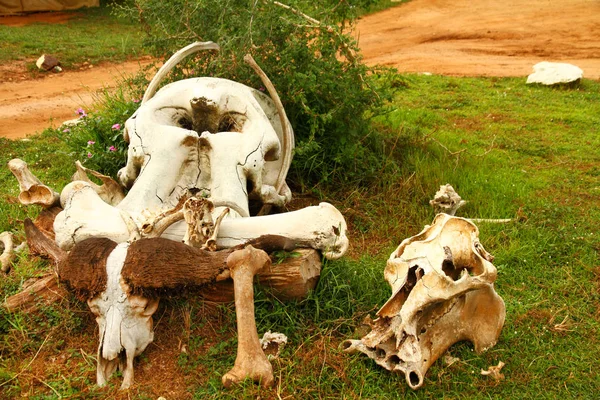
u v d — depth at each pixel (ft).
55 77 43.21
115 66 46.34
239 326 12.03
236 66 20.67
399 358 12.41
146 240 12.73
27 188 15.02
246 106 17.37
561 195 21.89
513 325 14.56
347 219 19.84
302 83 20.48
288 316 13.67
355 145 21.63
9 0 60.08
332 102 22.02
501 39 55.98
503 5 71.10
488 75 42.68
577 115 31.35
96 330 13.64
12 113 34.71
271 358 12.75
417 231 18.99
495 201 20.79
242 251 12.53
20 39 49.60
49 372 12.69
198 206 13.25
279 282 13.67
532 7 68.59
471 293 13.26
